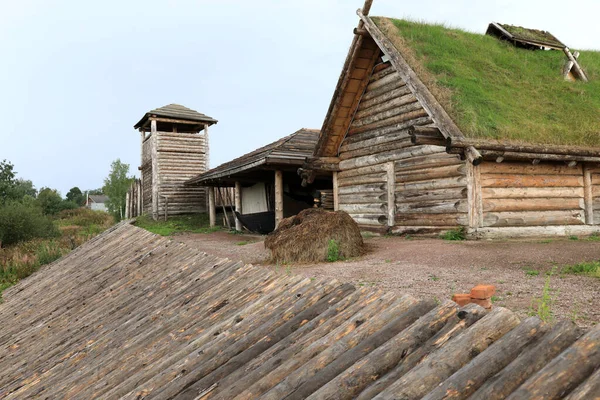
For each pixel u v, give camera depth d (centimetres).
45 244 1906
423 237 1151
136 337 437
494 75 1260
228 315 382
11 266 1617
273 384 247
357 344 243
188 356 330
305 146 1811
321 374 230
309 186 2053
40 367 523
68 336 586
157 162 2791
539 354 183
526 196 1077
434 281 630
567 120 1154
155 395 304
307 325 290
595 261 702
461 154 997
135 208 3391
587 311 444
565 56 1468
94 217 3759
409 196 1219
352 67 1331
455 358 199
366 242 1141
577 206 1131
